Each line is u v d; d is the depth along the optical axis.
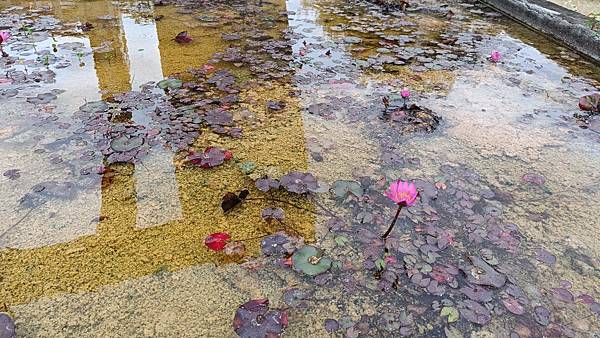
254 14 3.76
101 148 1.77
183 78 2.42
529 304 1.16
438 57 2.84
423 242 1.34
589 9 3.73
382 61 2.76
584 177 1.68
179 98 2.19
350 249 1.32
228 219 1.44
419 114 2.07
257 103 2.18
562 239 1.38
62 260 1.27
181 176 1.63
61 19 3.54
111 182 1.59
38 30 3.23
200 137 1.87
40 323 1.09
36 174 1.61
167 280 1.21
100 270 1.24
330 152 1.79
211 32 3.25
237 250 1.30
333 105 2.17
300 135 1.91
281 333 1.07
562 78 2.57
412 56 2.86
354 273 1.24
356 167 1.70
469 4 4.30
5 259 1.27
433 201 1.52
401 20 3.70
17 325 1.08
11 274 1.22
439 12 3.98
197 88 2.29
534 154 1.82
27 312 1.12
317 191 1.51
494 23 3.67
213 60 2.69
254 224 1.42
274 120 2.02
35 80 2.37
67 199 1.50
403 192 1.21
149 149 1.78
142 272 1.24
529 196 1.57
